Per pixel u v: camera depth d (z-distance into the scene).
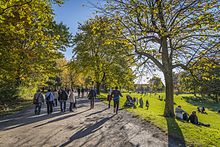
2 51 16.03
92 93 23.09
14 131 11.32
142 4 15.24
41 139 9.55
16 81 31.02
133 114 17.80
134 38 16.73
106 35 17.28
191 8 14.97
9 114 19.41
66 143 8.86
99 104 28.28
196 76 15.98
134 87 23.45
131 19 16.30
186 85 16.70
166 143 9.06
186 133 11.17
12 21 11.16
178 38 17.52
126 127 12.24
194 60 16.05
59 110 21.41
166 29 15.27
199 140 9.99
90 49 46.88
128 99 27.59
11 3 9.57
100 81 51.84
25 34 11.86
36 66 29.92
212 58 15.22
